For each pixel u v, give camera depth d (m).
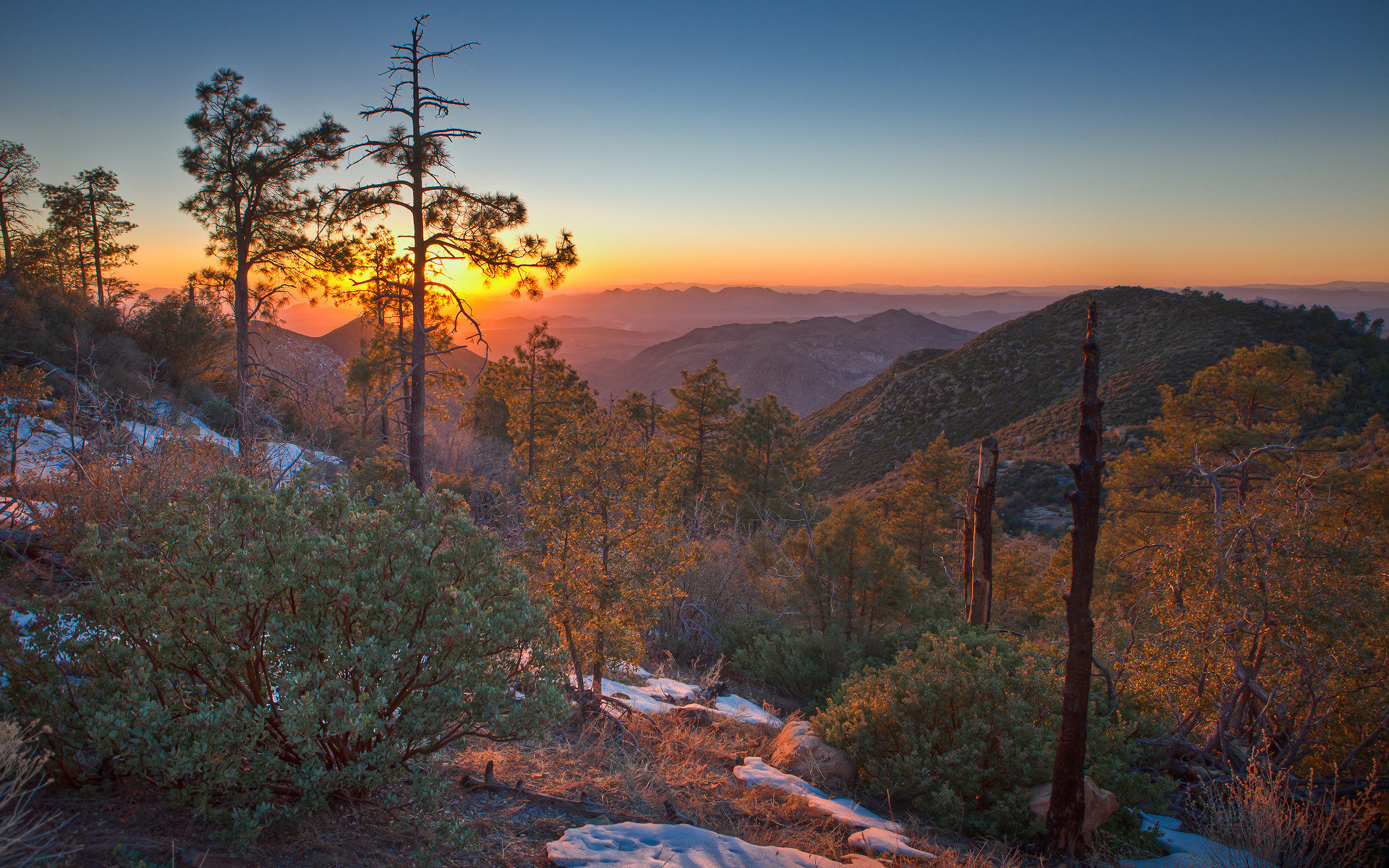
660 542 7.46
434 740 3.90
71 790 3.44
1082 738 5.54
